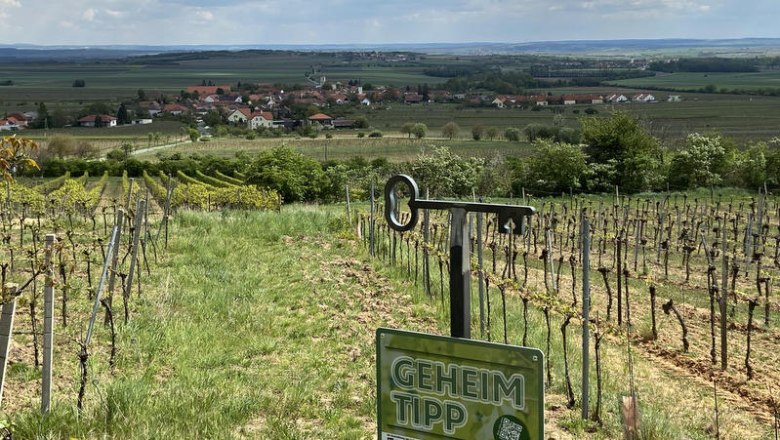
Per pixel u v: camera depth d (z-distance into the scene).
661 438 8.53
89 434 7.22
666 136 72.31
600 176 45.53
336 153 108.56
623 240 24.48
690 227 27.64
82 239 18.75
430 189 44.84
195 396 8.38
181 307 12.90
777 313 16.19
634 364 12.17
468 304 4.47
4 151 7.61
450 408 4.36
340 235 21.17
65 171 66.88
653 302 13.77
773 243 25.22
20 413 7.67
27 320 11.34
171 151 108.19
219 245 18.59
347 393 9.16
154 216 24.92
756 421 9.98
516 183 45.75
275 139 132.50
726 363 12.34
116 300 12.78
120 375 9.11
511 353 4.15
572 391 10.21
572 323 14.21
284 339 11.45
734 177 44.19
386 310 13.59
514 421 4.18
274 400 8.67
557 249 24.27
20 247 15.62
